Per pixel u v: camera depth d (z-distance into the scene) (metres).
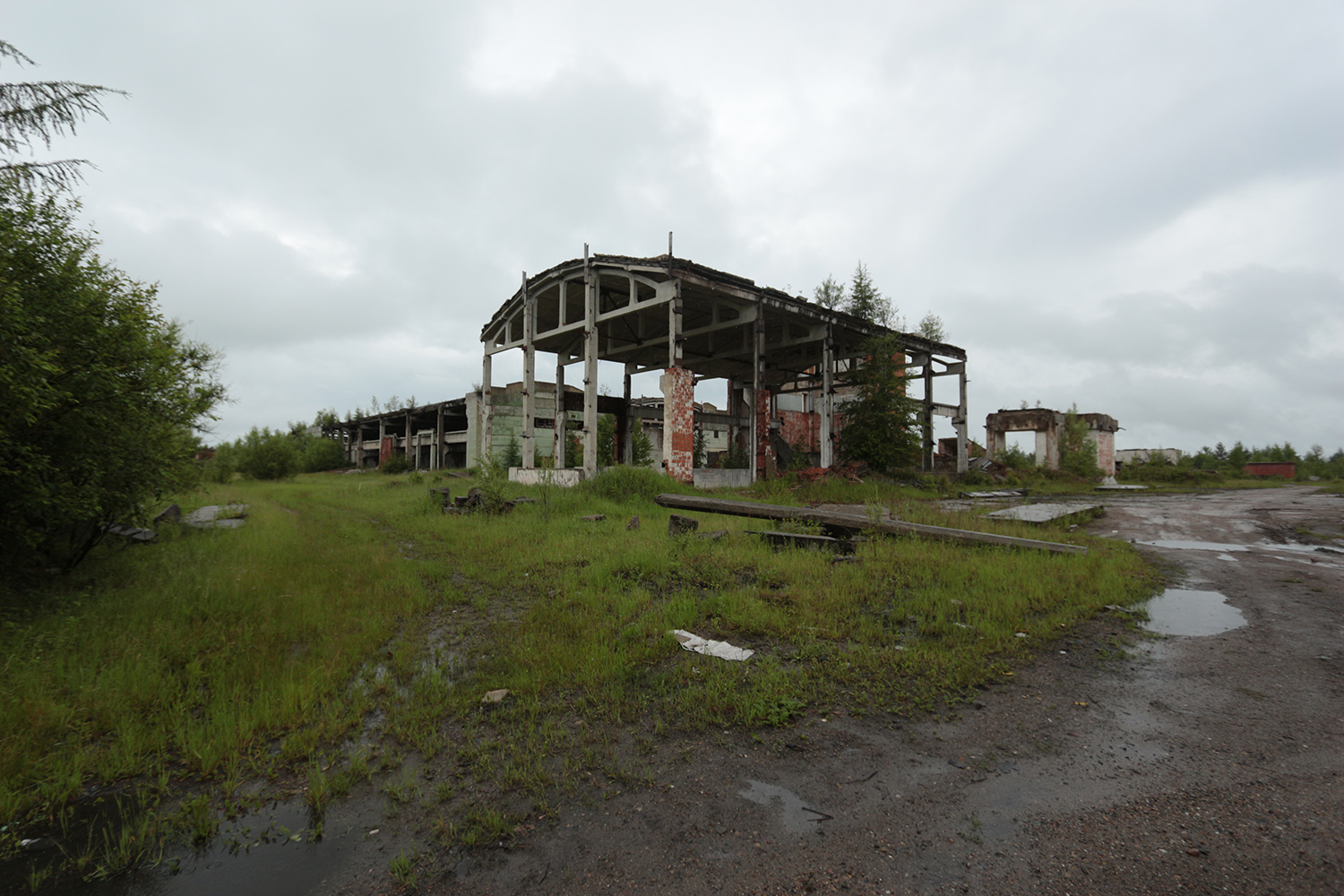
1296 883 2.33
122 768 3.26
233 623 5.51
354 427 54.94
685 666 4.55
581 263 20.81
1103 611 6.16
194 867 2.52
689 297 22.47
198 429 8.20
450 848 2.61
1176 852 2.53
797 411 35.75
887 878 2.39
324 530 11.63
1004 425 39.47
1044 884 2.35
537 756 3.33
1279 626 5.71
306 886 2.39
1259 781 3.06
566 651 4.73
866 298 30.62
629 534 10.16
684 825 2.74
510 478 24.25
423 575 7.58
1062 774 3.16
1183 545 10.97
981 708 3.96
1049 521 12.99
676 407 18.47
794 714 3.85
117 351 6.26
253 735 3.60
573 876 2.42
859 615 5.88
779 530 10.24
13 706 3.74
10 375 4.90
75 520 6.53
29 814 2.92
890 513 13.05
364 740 3.56
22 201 5.67
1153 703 4.02
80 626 5.23
